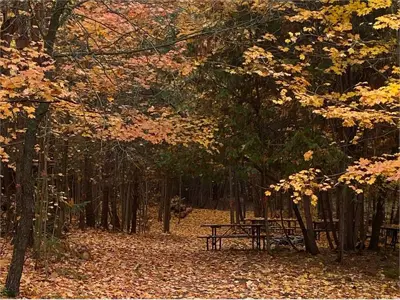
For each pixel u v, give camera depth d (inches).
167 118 465.4
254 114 512.7
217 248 697.6
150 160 724.0
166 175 802.8
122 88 448.5
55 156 609.0
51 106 385.7
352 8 319.6
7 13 369.1
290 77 406.6
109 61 405.7
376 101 259.4
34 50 285.6
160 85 516.7
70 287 359.3
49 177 487.2
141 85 445.7
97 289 361.7
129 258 551.2
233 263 531.8
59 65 375.6
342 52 341.4
